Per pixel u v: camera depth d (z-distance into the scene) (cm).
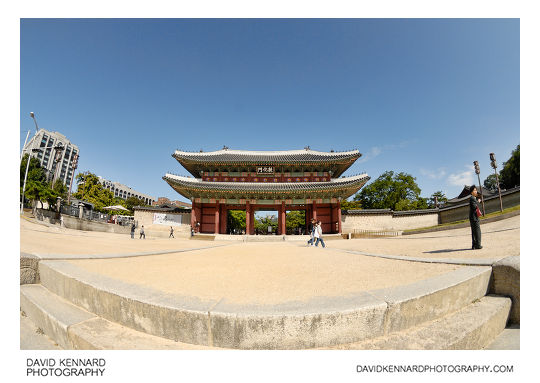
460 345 267
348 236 2800
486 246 709
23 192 2298
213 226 3419
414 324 295
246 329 260
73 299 377
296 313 263
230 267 576
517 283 361
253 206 3412
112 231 2797
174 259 711
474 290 362
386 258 655
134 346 263
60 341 306
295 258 755
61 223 2239
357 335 268
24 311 402
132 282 383
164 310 281
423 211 3238
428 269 452
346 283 392
